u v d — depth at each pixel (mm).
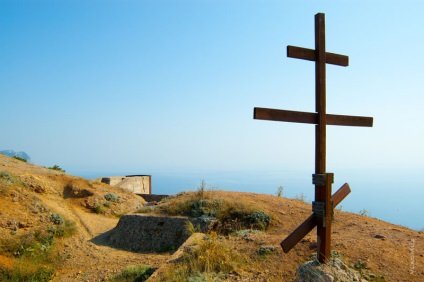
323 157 6262
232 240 9344
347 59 6629
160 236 13000
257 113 5836
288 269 7125
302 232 6215
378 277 6488
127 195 20250
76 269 11180
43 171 20438
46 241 12695
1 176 15578
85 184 19172
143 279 8672
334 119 6539
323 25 6320
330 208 6203
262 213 12852
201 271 7363
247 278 6922
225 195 15320
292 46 6098
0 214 13148
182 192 16844
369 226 10633
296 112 6129
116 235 13852
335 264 6340
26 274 10516
